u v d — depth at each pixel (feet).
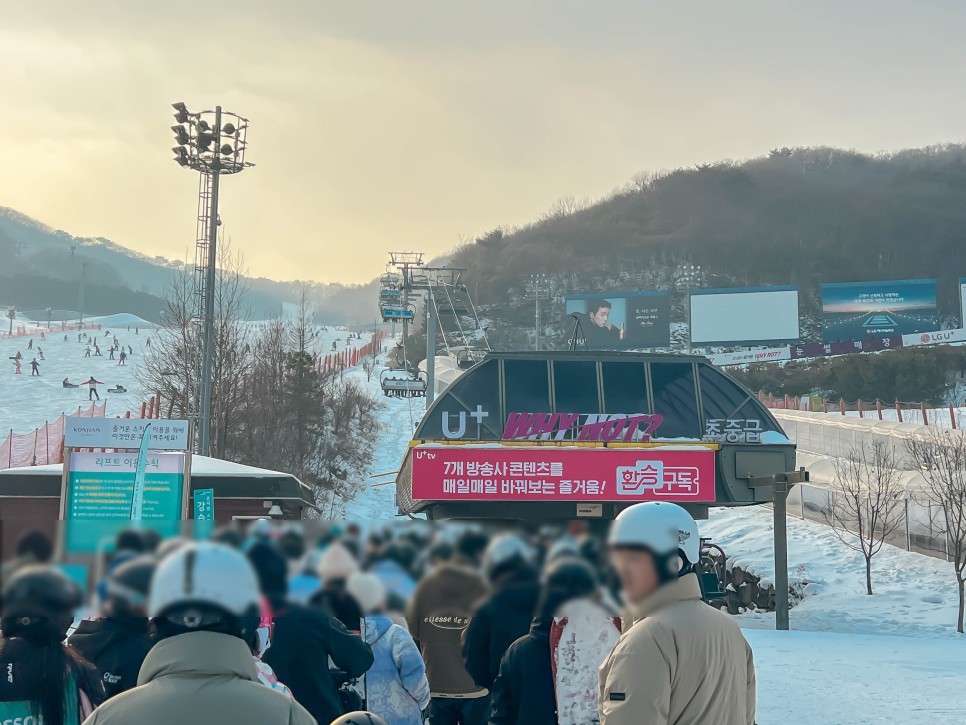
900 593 105.19
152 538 8.43
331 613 11.53
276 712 8.36
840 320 341.21
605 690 11.13
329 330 498.28
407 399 303.48
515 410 80.89
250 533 8.93
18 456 179.32
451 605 10.76
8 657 11.92
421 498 76.33
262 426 153.58
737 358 337.52
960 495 102.63
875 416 235.20
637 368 82.69
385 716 16.05
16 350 351.46
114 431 44.75
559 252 621.31
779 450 79.46
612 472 77.36
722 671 11.05
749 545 129.70
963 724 33.45
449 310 244.83
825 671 46.68
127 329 448.24
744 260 589.32
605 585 11.46
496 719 15.29
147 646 13.83
